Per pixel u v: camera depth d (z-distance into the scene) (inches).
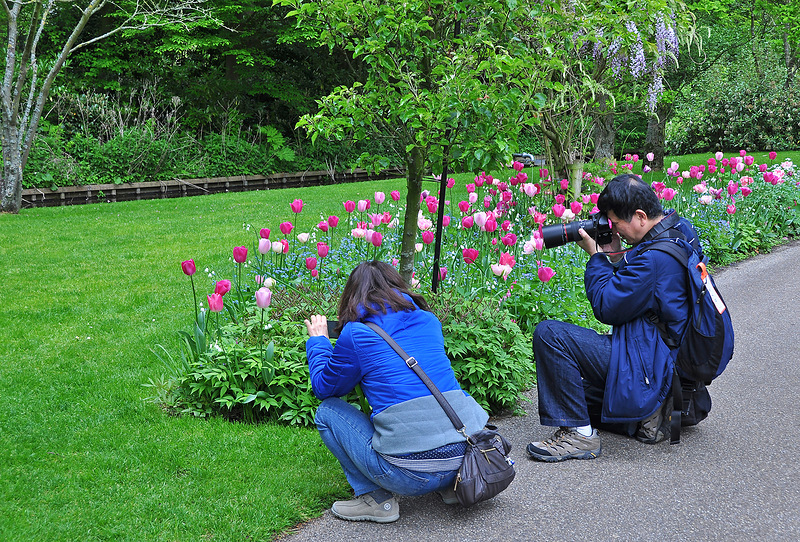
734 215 312.2
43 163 669.3
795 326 207.3
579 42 271.7
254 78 895.1
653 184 277.7
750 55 803.4
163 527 106.4
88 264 298.8
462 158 155.6
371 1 153.9
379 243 175.0
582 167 325.4
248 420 149.1
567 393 128.3
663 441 135.9
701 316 124.6
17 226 405.4
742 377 169.6
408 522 109.4
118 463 126.8
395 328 108.0
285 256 213.8
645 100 350.0
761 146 774.5
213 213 446.0
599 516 109.0
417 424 103.0
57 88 746.8
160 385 164.9
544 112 298.7
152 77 852.6
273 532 107.0
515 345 163.0
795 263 290.0
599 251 135.6
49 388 164.2
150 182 728.3
